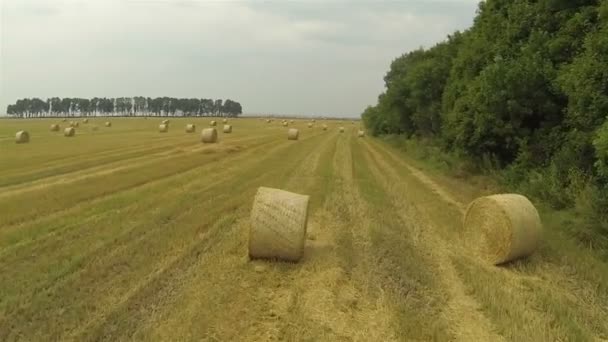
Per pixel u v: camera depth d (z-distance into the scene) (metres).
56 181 15.65
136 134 44.47
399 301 6.43
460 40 28.52
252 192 14.19
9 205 11.73
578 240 9.60
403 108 37.25
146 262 7.64
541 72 13.80
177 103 164.88
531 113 14.47
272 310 6.04
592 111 10.93
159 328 5.40
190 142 33.28
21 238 8.91
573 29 13.24
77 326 5.42
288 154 26.80
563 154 12.61
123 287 6.57
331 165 22.31
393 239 9.63
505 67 14.66
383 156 28.98
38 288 6.45
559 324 5.93
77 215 10.78
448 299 6.67
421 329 5.59
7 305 5.91
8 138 38.06
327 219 11.29
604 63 10.49
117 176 16.80
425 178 19.19
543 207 11.83
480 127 15.66
